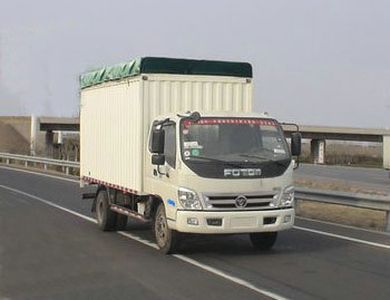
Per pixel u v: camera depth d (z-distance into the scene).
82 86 16.09
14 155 45.78
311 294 8.13
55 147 56.00
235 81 12.73
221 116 10.94
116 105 13.48
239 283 8.80
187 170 10.41
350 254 11.07
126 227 14.94
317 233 13.70
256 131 10.95
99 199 14.73
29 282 9.04
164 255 11.12
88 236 13.55
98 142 14.78
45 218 16.66
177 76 12.27
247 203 10.49
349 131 81.69
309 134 83.50
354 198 15.02
